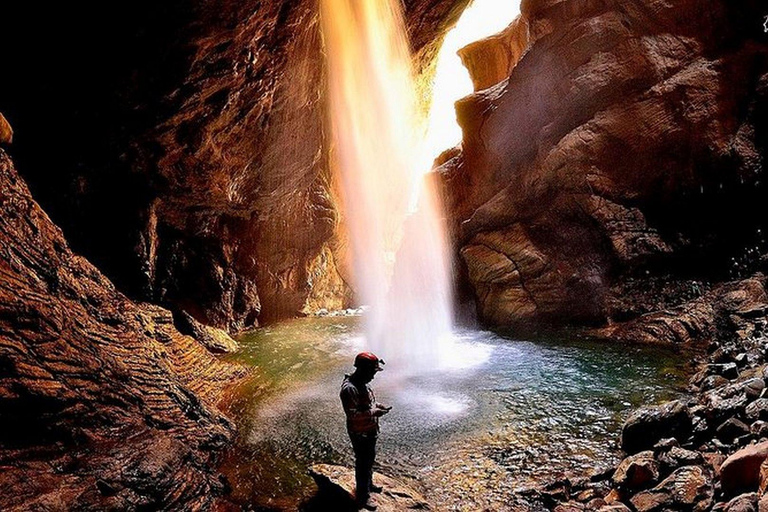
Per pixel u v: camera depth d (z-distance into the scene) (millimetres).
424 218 18000
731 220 11422
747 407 4961
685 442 5016
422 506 4738
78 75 8352
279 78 11438
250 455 6102
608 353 9305
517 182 14359
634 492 4379
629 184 12289
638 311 11141
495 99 16062
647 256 11641
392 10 17516
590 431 6023
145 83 9000
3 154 6824
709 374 6973
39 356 5016
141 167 10875
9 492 3859
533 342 10797
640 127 12156
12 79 7895
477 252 13969
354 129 21719
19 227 6555
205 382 8523
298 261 17969
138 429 5539
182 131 10453
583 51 13062
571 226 12742
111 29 7926
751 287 9953
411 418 6922
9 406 4469
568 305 12039
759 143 11406
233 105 10820
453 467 5492
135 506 4250
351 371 9562
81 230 10555
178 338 9211
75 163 9867
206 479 5266
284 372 9695
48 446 4648
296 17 10250
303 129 13891
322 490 5043
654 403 6613
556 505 4492
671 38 12445
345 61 19016
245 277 15609
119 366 6191
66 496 3992
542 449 5684
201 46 8898
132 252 11422
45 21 7387
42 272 6508
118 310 7914
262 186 14141
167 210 12570
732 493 3707
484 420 6672
